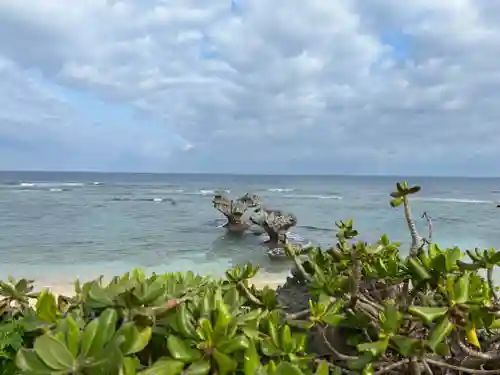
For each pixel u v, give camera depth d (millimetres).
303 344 1732
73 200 66312
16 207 54156
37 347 1295
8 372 1559
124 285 1894
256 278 16141
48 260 22359
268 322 1842
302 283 2596
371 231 34938
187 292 1993
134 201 65125
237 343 1459
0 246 26562
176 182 158125
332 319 1861
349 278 2037
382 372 1601
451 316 1617
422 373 1770
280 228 23406
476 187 154250
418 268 1871
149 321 1594
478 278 2006
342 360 1940
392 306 1727
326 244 25641
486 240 30781
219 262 21859
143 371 1368
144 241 28453
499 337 2035
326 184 167375
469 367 1721
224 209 29188
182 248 25812
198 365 1428
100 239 29453
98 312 1680
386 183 181875
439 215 50094
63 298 1991
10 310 2098
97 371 1280
